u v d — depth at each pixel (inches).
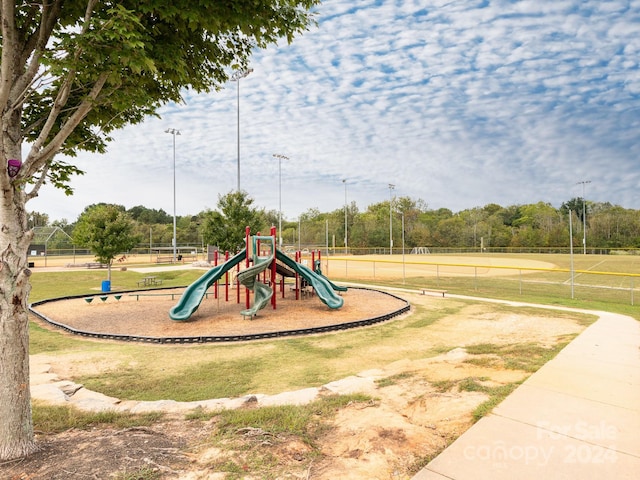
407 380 265.6
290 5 208.1
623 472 141.3
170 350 413.1
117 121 233.0
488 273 1421.0
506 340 421.7
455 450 158.4
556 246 3454.7
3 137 160.2
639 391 226.2
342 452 161.5
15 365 161.6
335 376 322.7
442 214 4950.8
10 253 160.6
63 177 226.5
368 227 3595.0
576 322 503.2
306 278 709.9
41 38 165.2
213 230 1095.0
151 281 1102.4
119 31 144.9
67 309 653.3
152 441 174.1
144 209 4672.7
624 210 3700.8
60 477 141.0
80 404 235.0
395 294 832.3
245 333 478.9
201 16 181.8
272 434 177.6
